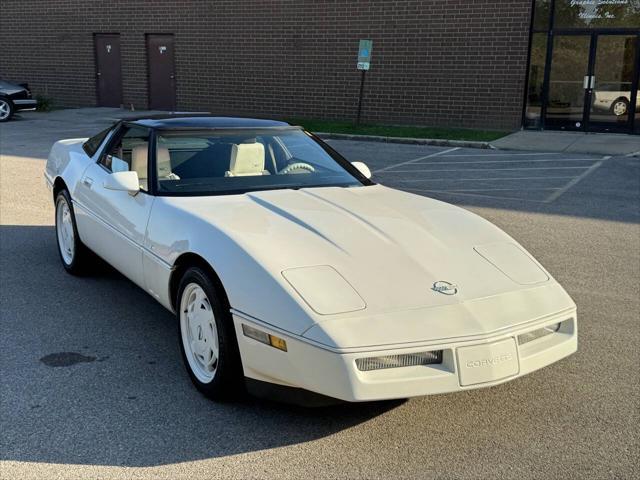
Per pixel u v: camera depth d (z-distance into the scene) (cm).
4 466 298
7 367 401
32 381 383
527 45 1678
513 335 318
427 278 336
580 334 467
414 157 1373
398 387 297
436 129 1773
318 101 2028
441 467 304
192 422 340
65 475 292
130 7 2319
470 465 306
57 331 458
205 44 2203
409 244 365
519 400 370
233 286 329
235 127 484
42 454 309
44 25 2522
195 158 451
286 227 367
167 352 428
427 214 417
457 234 391
